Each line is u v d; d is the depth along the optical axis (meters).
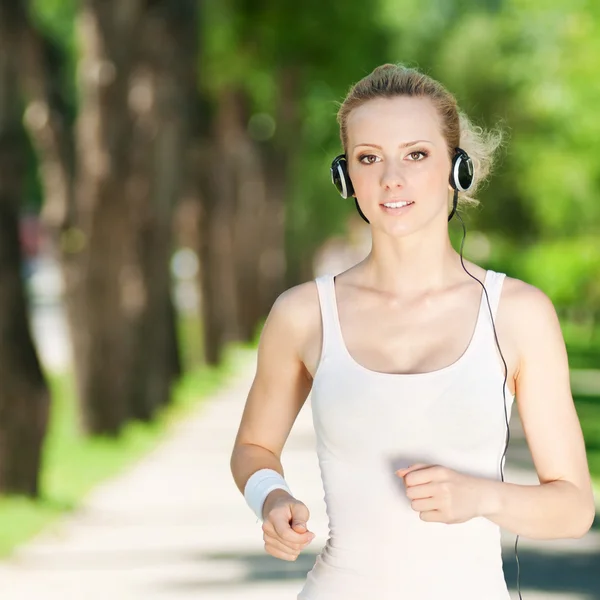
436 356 6.33
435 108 6.46
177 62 36.62
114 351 31.95
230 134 58.38
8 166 21.66
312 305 6.63
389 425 6.23
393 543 6.22
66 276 31.92
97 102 31.09
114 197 31.30
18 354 22.00
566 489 6.26
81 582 16.55
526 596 15.54
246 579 16.67
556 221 70.69
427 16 70.25
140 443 31.83
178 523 20.94
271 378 6.77
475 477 6.09
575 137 54.97
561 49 54.09
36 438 22.23
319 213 85.44
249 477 6.65
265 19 46.56
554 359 6.36
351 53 48.28
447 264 6.49
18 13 21.58
